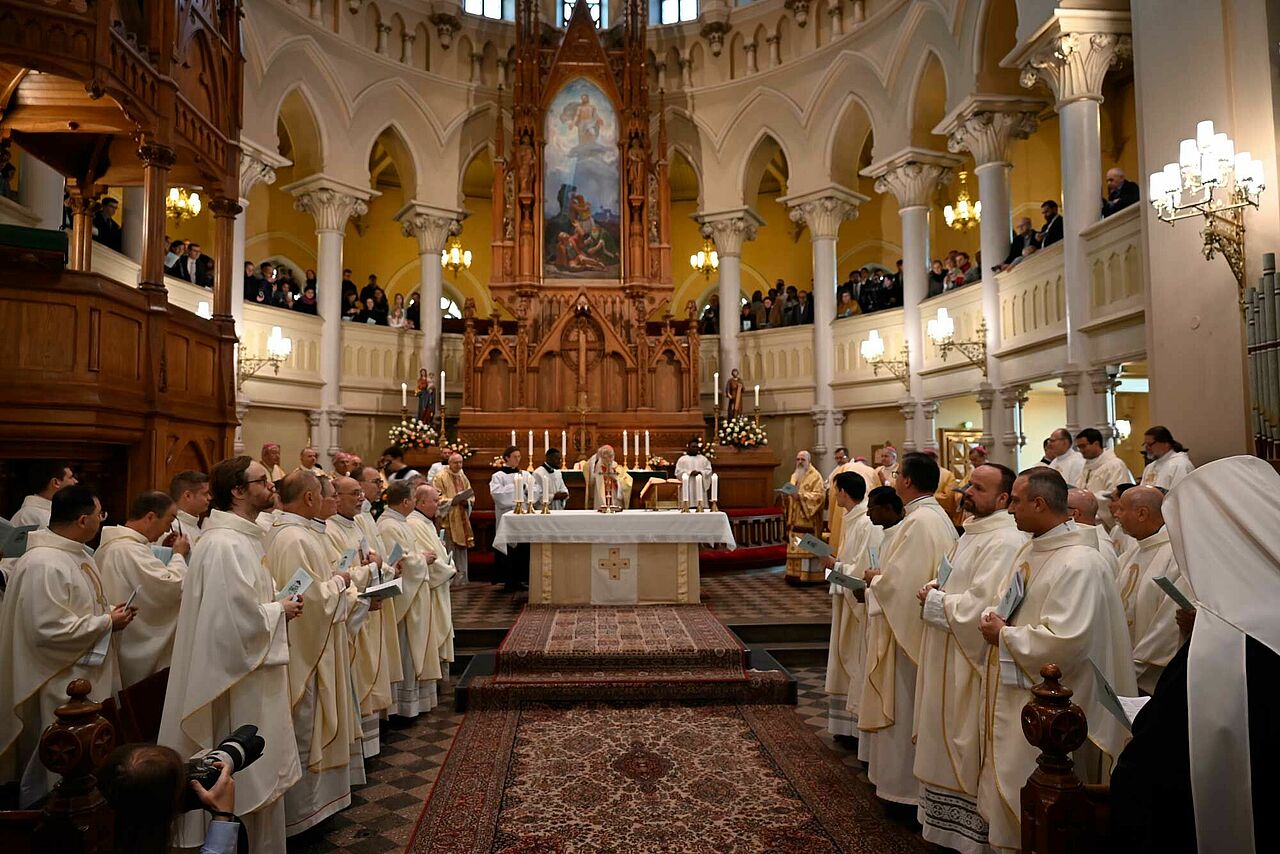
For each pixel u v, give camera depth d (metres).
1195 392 8.38
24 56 6.40
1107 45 10.82
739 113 20.34
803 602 10.18
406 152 19.86
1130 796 1.99
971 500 4.20
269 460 9.46
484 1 21.67
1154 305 8.98
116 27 6.91
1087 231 10.73
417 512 7.19
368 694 5.56
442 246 20.25
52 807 2.48
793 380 19.89
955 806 4.08
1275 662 1.85
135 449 7.29
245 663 3.79
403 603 6.55
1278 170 7.49
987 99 13.79
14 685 4.09
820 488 11.79
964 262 15.91
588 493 10.88
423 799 4.98
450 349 20.77
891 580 4.66
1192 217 8.42
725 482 16.56
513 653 7.25
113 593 4.63
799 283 24.98
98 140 8.65
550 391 18.41
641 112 19.50
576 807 4.78
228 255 9.19
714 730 6.20
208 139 8.62
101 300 6.66
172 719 3.76
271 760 3.87
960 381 15.12
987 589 3.84
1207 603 1.91
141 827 1.90
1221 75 8.10
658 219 19.45
